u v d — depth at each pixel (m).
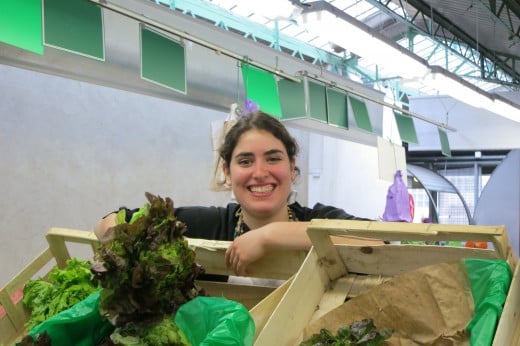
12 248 2.76
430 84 3.85
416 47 5.95
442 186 6.61
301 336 0.90
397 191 3.82
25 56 2.28
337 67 5.38
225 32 3.39
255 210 1.29
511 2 4.18
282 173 1.29
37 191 2.88
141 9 2.80
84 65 2.49
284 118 2.56
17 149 2.79
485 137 6.49
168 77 1.82
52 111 2.96
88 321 0.79
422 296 0.85
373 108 4.88
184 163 3.79
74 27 1.54
